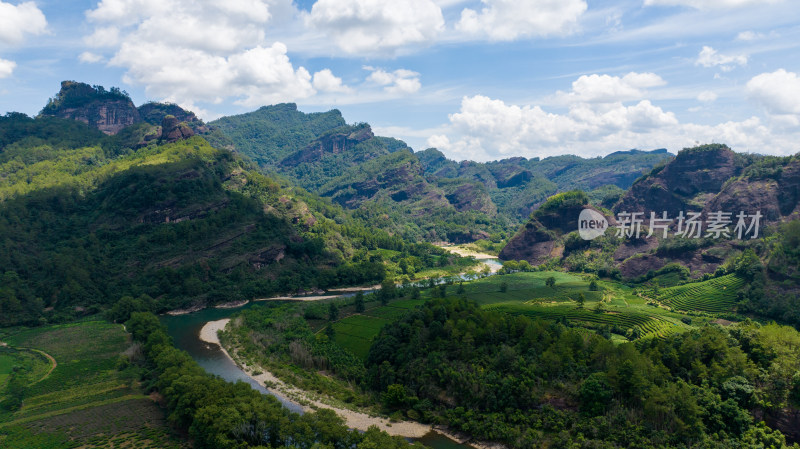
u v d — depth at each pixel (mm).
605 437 89500
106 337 167750
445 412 105812
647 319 161750
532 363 106750
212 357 151500
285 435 87875
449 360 116250
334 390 122938
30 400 118438
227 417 89500
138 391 124500
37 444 96562
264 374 135500
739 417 86625
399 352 126000
